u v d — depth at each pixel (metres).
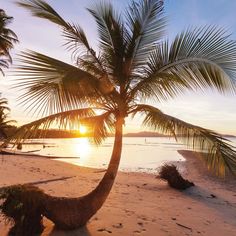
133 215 5.63
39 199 4.00
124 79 4.94
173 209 6.63
